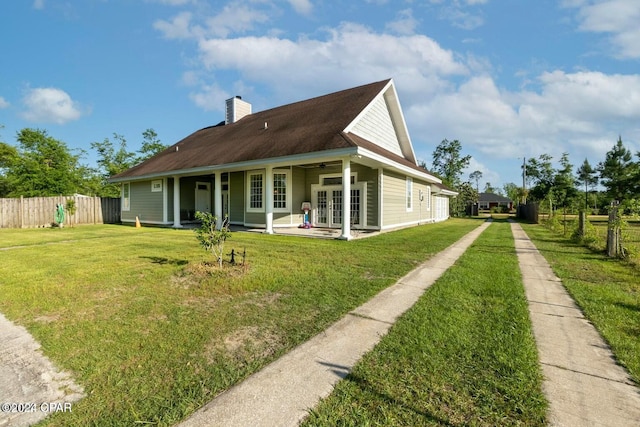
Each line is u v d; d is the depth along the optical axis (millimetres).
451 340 2828
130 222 18562
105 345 2738
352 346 2729
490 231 14242
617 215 7270
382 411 1888
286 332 3023
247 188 14742
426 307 3688
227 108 19484
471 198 41906
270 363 2449
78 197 17438
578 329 3119
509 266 6016
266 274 5184
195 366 2404
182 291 4297
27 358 2529
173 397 2027
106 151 32219
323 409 1905
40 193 23516
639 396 2057
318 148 9312
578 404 1973
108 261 6316
